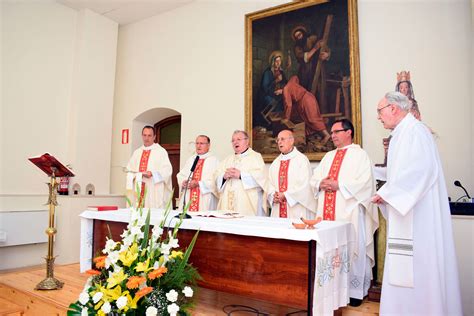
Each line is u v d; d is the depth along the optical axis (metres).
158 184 4.86
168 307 1.80
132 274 1.95
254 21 5.22
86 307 1.94
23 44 5.43
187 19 5.99
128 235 2.13
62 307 2.76
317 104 4.62
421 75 4.03
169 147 6.59
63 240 5.23
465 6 3.86
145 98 6.34
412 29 4.13
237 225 2.48
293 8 4.89
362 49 4.41
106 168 6.25
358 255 3.21
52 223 3.29
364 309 3.07
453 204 3.02
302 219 2.35
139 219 2.20
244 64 5.30
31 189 5.40
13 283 3.38
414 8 4.14
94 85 6.14
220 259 2.60
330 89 4.55
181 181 4.70
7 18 5.26
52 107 5.74
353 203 3.32
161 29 6.28
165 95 6.12
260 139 5.02
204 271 2.67
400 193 2.33
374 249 3.49
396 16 4.23
